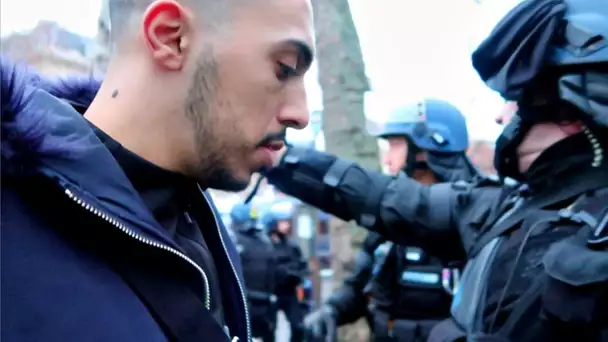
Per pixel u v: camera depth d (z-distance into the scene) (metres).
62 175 0.65
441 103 2.60
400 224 1.50
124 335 0.64
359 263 2.85
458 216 1.43
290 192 1.64
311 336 3.76
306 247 8.43
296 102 0.77
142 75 0.75
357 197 1.55
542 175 1.17
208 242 0.96
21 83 0.65
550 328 1.01
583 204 1.10
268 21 0.73
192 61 0.72
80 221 0.66
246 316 0.96
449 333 1.22
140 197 0.73
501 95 1.17
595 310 0.95
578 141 1.13
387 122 2.62
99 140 0.71
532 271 1.09
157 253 0.70
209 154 0.74
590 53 1.07
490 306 1.15
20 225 0.63
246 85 0.72
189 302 0.71
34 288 0.61
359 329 3.06
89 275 0.64
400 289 2.42
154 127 0.75
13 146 0.62
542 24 1.10
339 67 2.69
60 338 0.60
